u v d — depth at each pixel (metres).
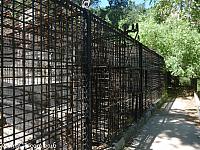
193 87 22.83
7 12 3.15
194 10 15.62
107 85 6.04
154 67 14.36
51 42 3.66
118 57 6.74
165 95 19.62
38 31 3.70
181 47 19.86
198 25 19.28
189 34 19.91
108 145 5.96
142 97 9.91
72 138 4.26
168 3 16.30
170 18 18.89
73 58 4.34
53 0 3.61
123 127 7.27
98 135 5.96
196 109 13.91
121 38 7.12
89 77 4.72
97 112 5.79
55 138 3.74
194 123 10.15
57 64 4.05
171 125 9.65
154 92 14.39
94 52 5.32
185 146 7.09
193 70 19.97
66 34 3.95
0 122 3.00
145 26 20.89
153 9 18.34
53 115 4.12
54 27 3.69
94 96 5.66
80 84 4.56
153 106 12.83
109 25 5.94
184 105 15.61
